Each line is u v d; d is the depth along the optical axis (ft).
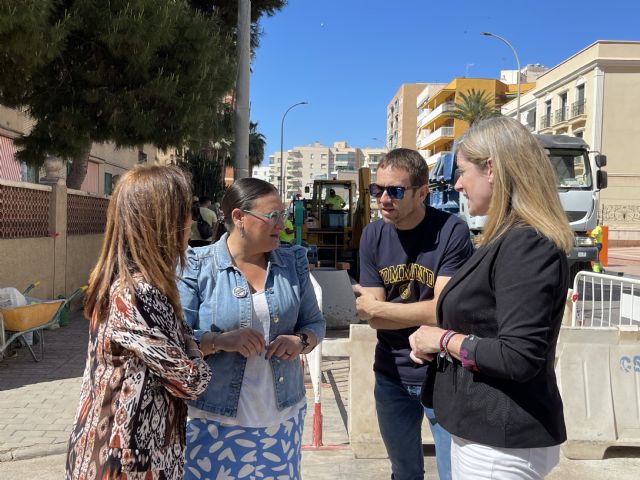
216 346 7.73
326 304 29.22
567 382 14.29
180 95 33.32
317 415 14.69
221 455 7.84
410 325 8.90
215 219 38.09
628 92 120.26
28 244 27.17
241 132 31.78
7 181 25.03
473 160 6.78
